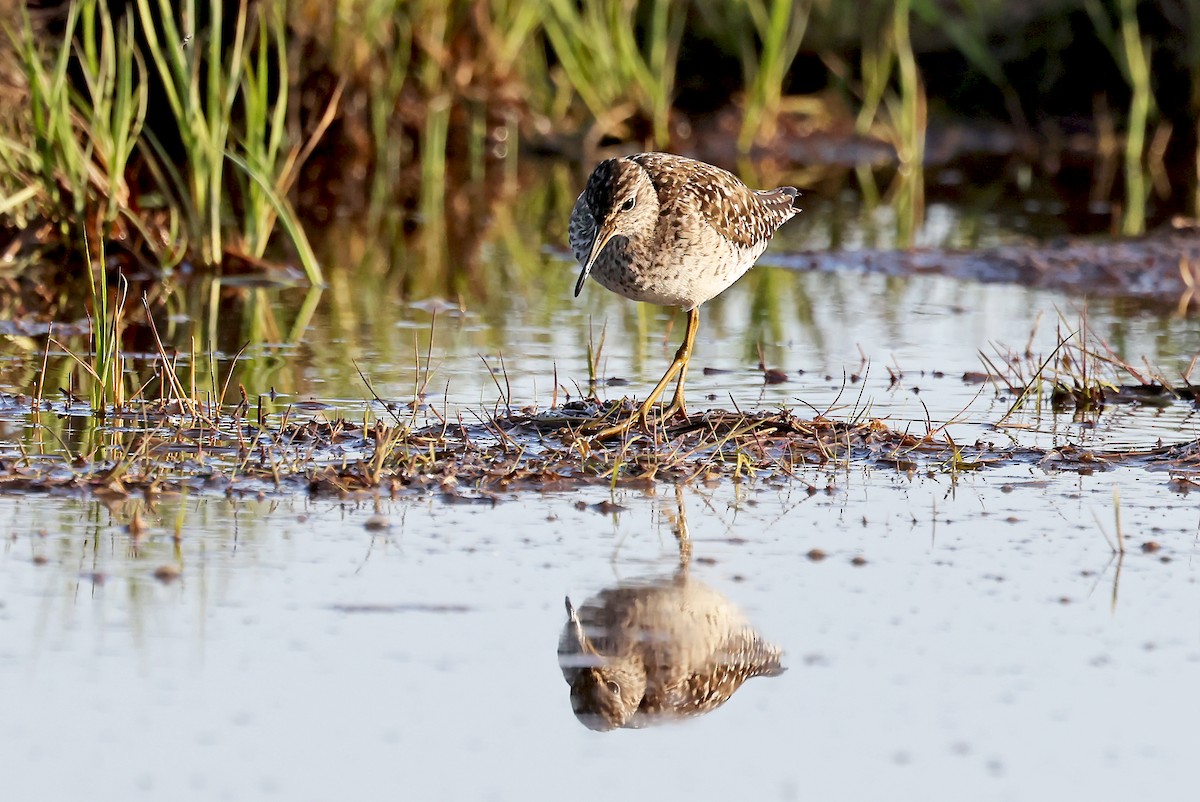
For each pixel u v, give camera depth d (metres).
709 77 25.27
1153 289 16.44
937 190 22.28
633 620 7.67
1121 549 8.66
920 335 14.34
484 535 8.79
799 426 10.82
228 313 14.75
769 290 16.44
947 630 7.62
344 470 9.66
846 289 16.52
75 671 6.98
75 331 13.84
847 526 9.08
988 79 25.78
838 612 7.82
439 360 13.05
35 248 16.09
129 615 7.57
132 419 11.02
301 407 11.43
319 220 19.77
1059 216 20.27
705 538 8.84
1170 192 22.03
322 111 21.52
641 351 13.59
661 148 23.66
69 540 8.51
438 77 22.48
